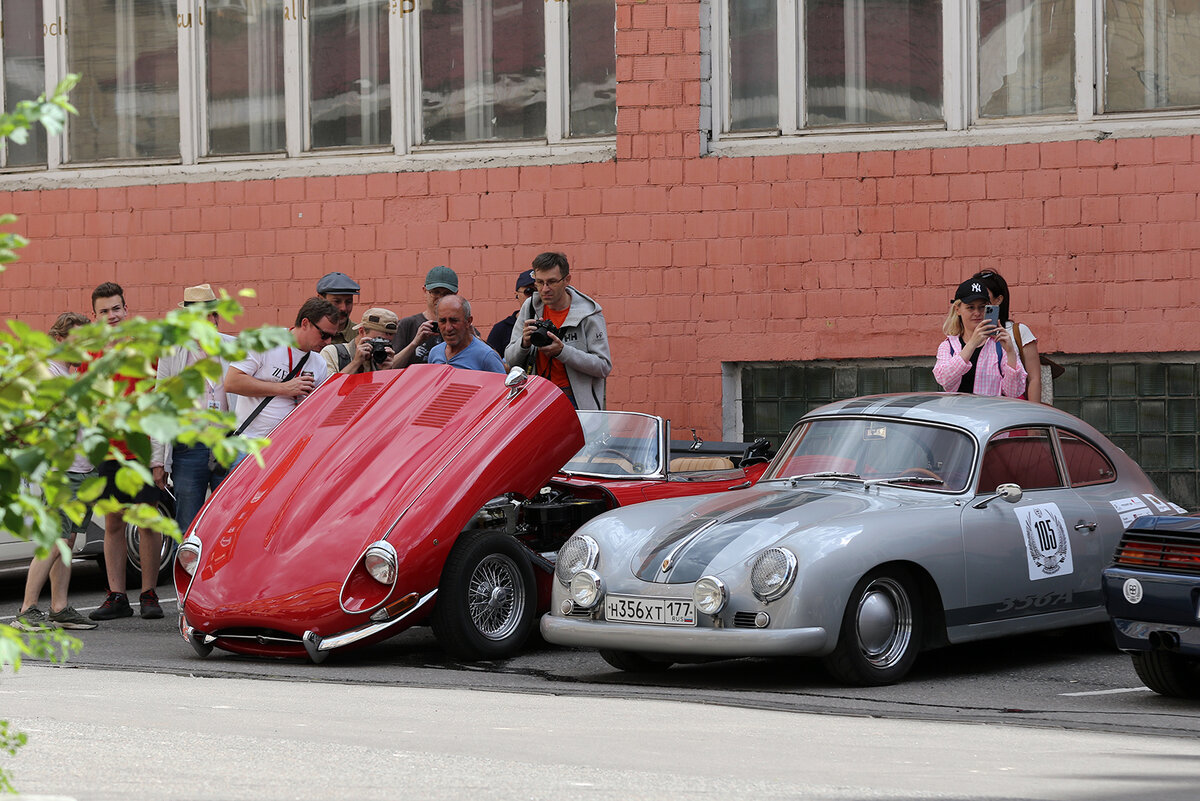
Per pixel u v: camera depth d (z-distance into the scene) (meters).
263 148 23.88
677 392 21.53
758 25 21.56
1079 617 12.86
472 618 12.97
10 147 24.67
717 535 11.80
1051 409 13.55
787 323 21.12
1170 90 20.19
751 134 21.42
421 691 11.01
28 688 10.86
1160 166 19.84
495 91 22.80
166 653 13.50
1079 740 8.81
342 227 23.03
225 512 13.44
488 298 22.36
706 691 11.31
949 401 13.42
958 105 20.80
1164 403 20.09
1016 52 20.72
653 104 21.61
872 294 20.83
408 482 13.02
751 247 21.25
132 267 23.95
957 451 12.67
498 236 22.31
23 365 4.16
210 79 24.09
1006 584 12.24
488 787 6.82
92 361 4.20
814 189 21.03
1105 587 10.62
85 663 12.69
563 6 22.36
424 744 8.23
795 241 21.11
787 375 21.45
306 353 15.88
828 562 11.24
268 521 13.10
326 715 9.46
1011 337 15.57
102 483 4.23
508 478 13.28
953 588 11.89
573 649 13.95
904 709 10.29
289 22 23.62
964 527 12.07
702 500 12.85
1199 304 19.66
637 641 11.59
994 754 8.20
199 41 24.12
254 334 4.11
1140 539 10.53
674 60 21.53
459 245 22.48
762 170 21.22
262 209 23.39
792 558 11.22
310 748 7.97
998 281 15.82
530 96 22.61
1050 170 20.22
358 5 23.39
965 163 20.53
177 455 16.09
